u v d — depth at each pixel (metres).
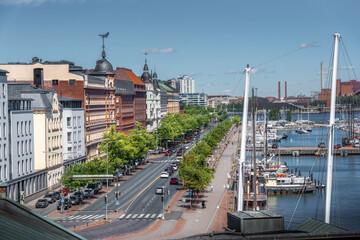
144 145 183.62
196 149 186.12
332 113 72.38
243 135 76.56
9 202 30.67
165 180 152.12
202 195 129.00
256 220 32.53
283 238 28.22
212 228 93.19
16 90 133.88
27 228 27.08
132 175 163.50
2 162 111.12
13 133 116.62
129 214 106.75
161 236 86.75
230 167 181.50
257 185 126.38
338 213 119.19
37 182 128.12
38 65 168.25
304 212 122.06
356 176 176.75
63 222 97.69
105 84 196.62
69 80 167.88
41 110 133.12
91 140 175.88
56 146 143.62
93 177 102.00
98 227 93.75
